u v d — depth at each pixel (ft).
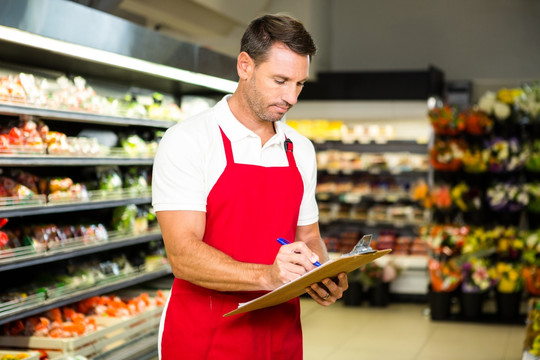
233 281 5.98
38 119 12.71
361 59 34.14
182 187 6.38
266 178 6.75
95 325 13.44
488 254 22.40
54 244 12.98
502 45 32.83
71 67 14.12
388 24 33.91
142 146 16.17
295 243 5.94
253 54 6.16
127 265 15.64
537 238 22.02
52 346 12.15
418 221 26.84
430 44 33.53
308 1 28.30
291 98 6.17
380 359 17.89
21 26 9.35
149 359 14.42
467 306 22.22
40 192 13.12
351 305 24.88
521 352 18.69
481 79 32.99
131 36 12.10
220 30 24.59
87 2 14.51
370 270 24.58
